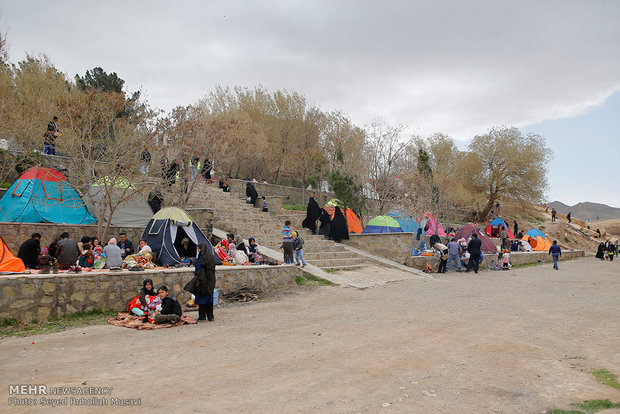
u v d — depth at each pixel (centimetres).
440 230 3133
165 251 1421
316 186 3369
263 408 472
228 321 1008
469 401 492
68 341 802
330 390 527
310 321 976
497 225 3903
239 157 3253
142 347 753
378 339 790
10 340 809
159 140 1878
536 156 4725
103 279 1053
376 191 2947
